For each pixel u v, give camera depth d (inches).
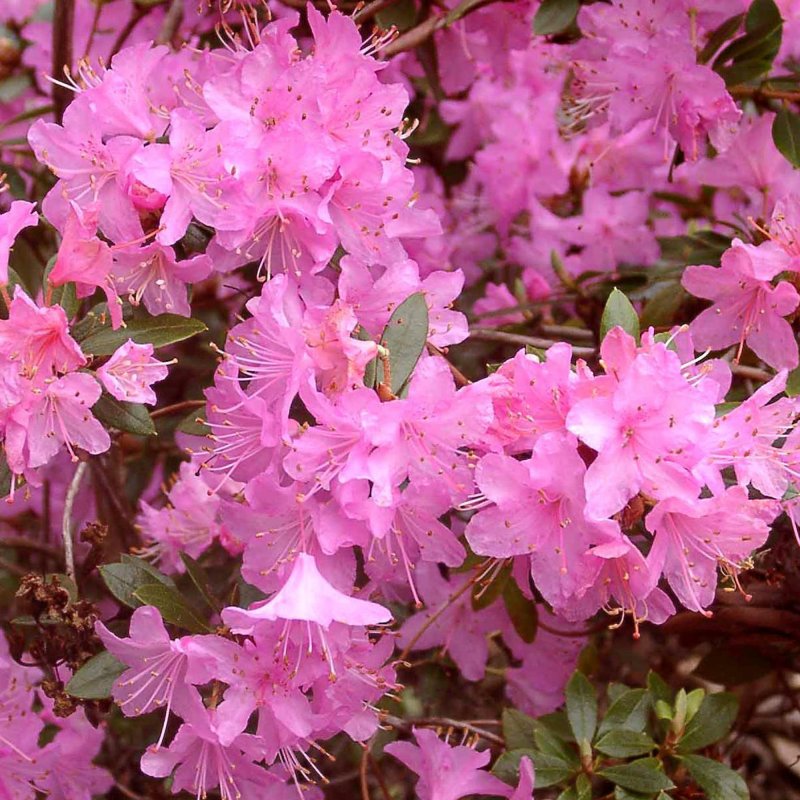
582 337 28.0
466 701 29.6
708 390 20.1
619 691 23.9
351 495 19.6
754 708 28.6
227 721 20.1
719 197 29.7
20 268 27.9
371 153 21.1
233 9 25.3
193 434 22.4
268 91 21.1
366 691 20.9
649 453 19.5
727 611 24.5
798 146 24.6
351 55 21.4
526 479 19.8
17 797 23.5
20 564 31.4
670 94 24.3
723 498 19.7
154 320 21.3
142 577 22.0
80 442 20.7
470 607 25.6
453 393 19.7
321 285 21.4
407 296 21.2
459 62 27.8
